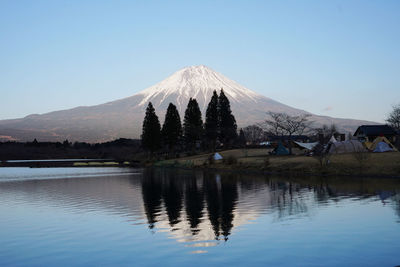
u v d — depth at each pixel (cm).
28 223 2348
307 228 1970
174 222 2259
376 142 6838
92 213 2667
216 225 2131
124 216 2516
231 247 1677
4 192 4247
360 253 1534
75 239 1906
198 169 8312
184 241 1805
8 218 2545
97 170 9400
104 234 1998
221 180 5141
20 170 10038
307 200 2903
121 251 1672
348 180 4347
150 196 3584
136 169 9569
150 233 1989
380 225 1980
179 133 12606
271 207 2659
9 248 1769
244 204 2861
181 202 3116
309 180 4553
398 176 4431
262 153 9475
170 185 4694
